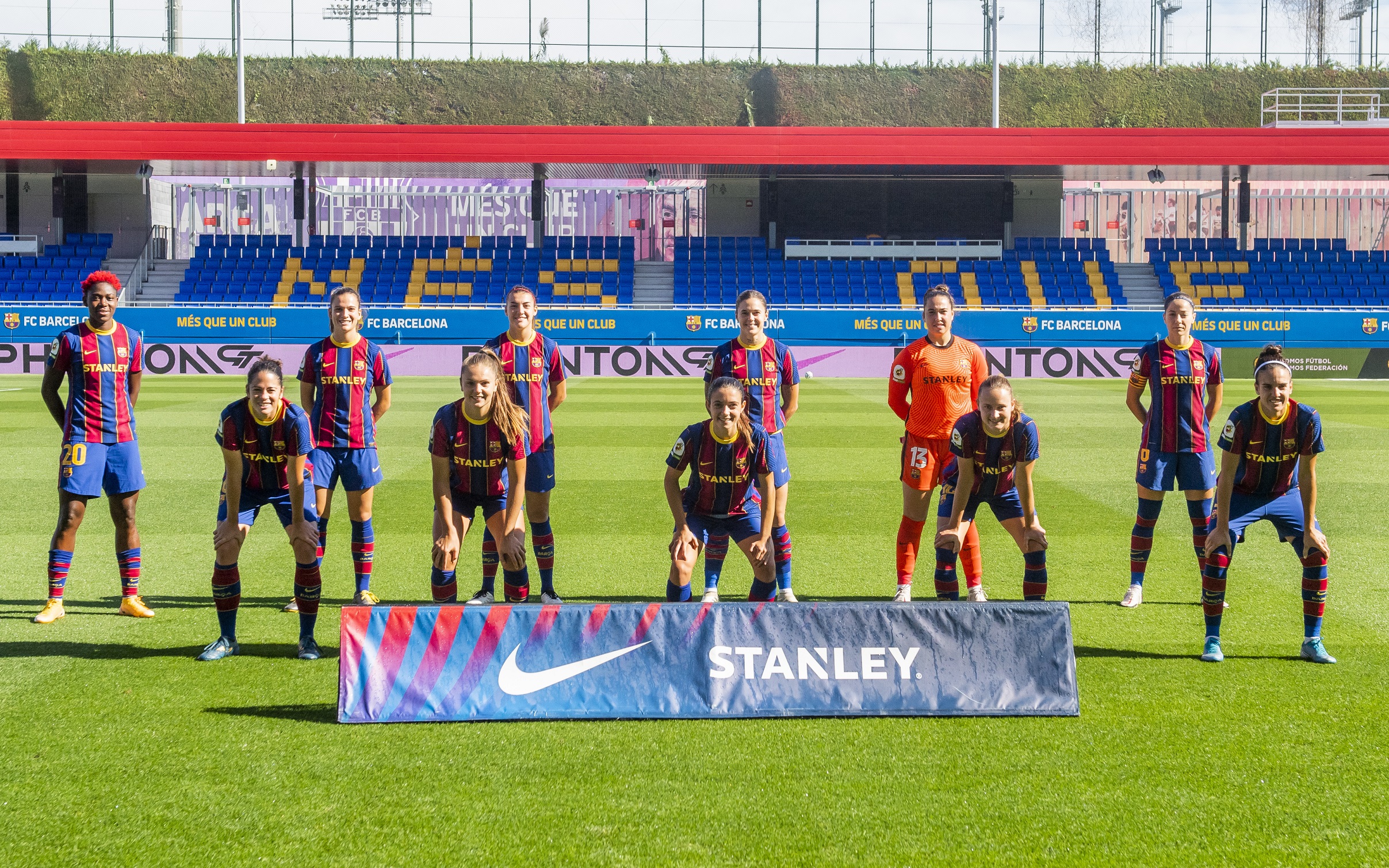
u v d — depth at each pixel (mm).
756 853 4441
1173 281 43906
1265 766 5285
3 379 32500
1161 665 6836
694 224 53562
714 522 7789
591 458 16734
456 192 53219
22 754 5367
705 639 6082
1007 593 8719
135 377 8055
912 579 9227
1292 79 64438
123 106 61594
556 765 5289
